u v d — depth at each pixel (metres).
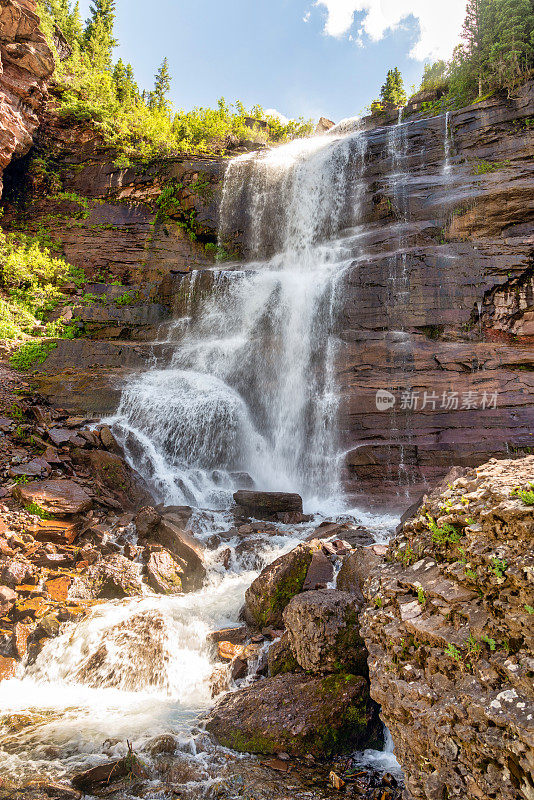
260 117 30.66
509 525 2.72
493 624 2.56
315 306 15.54
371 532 8.83
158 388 13.36
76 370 13.67
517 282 14.53
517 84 17.89
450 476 5.84
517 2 18.03
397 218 18.28
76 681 5.29
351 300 15.02
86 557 7.26
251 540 8.50
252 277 17.59
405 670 2.91
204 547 8.20
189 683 5.11
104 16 37.94
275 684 4.61
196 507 10.41
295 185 21.59
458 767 2.41
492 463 3.68
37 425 11.11
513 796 2.14
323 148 22.44
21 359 13.62
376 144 20.56
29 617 5.77
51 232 21.11
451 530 3.22
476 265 14.51
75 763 3.85
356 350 13.90
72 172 22.72
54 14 29.33
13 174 21.81
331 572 6.20
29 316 16.70
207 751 4.06
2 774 3.69
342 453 13.15
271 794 3.51
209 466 12.96
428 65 24.64
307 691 4.40
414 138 19.69
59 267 19.41
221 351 15.63
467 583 2.87
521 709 2.21
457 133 18.77
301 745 4.04
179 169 21.92
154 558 7.43
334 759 3.97
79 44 31.59
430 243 16.48
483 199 16.19
